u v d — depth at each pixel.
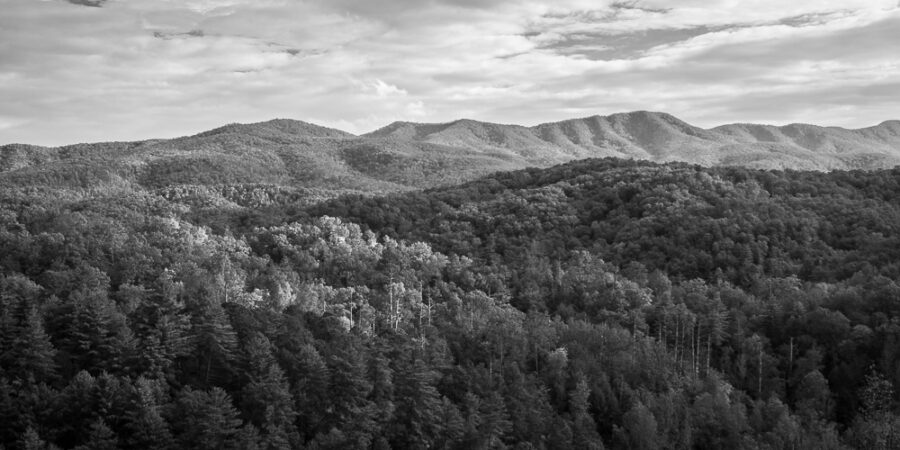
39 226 186.88
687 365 135.38
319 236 198.25
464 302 159.12
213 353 114.81
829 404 125.12
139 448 97.50
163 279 136.50
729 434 117.75
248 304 138.00
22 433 97.25
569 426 116.44
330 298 153.62
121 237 176.25
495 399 114.88
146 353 110.19
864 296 138.50
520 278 175.75
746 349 135.38
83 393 101.69
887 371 125.00
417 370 114.25
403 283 166.25
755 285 157.50
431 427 111.00
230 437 99.62
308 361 112.44
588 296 158.50
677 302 151.00
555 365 128.25
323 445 101.75
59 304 122.31
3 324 110.12
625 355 131.25
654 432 114.69
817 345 134.62
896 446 114.56
